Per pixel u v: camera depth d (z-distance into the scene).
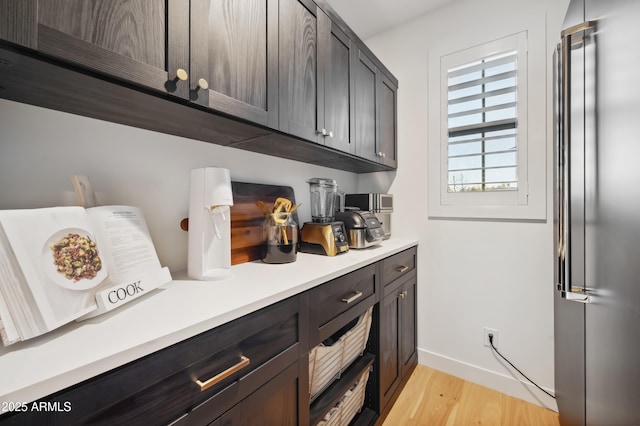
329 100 1.28
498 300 1.70
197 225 0.93
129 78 0.61
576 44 0.97
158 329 0.54
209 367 0.61
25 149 0.71
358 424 1.31
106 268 0.65
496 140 1.69
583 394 1.00
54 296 0.52
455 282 1.85
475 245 1.78
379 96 1.77
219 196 0.92
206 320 0.59
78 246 0.59
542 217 1.55
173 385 0.55
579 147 0.94
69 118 0.79
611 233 0.73
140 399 0.50
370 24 2.05
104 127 0.86
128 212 0.79
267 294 0.77
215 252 0.95
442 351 1.90
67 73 0.57
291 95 1.06
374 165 1.86
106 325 0.56
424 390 1.70
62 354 0.45
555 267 1.48
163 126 0.93
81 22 0.55
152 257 0.79
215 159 1.19
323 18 1.24
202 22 0.76
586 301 0.92
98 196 0.84
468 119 1.79
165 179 1.01
